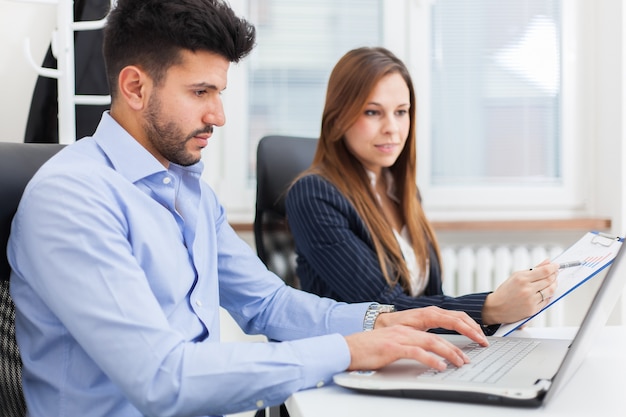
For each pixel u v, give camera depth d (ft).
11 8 6.77
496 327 4.14
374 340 2.97
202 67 3.27
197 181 3.76
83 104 6.28
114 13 3.35
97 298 2.81
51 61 6.30
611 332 3.90
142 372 2.73
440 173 8.31
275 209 5.85
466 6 8.17
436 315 3.50
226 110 7.92
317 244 5.25
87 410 3.09
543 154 8.36
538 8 8.23
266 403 2.82
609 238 3.98
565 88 8.25
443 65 8.21
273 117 8.05
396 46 8.08
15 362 3.22
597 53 8.20
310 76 8.05
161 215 3.37
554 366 2.87
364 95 5.44
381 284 5.10
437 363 2.83
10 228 3.17
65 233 2.89
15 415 3.19
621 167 7.77
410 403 2.61
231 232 4.26
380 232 5.39
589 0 8.20
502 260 7.78
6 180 3.18
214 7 3.29
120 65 3.35
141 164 3.38
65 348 3.11
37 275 2.93
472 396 2.55
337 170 5.58
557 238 8.18
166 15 3.20
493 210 8.31
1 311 3.19
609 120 7.98
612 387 2.78
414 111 5.79
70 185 3.01
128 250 3.02
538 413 2.46
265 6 7.97
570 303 8.19
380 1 8.07
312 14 8.02
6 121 6.84
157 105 3.30
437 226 7.71
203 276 3.67
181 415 2.75
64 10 5.64
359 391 2.76
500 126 8.30
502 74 8.26
